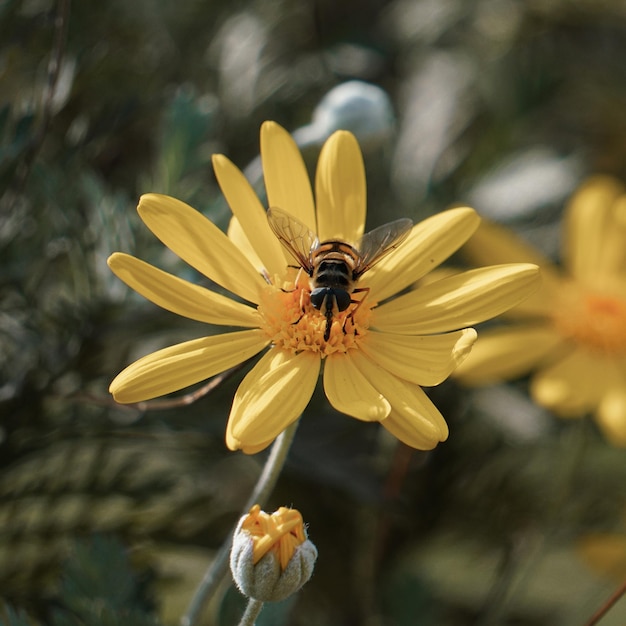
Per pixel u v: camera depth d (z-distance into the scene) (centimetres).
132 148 32
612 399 31
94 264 28
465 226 26
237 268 25
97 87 31
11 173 27
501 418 32
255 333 24
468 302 25
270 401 23
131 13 31
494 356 32
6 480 28
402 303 25
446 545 32
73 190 28
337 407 24
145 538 28
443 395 32
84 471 29
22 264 28
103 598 26
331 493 32
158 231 24
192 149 28
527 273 25
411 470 31
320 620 32
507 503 32
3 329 28
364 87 28
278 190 25
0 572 27
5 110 27
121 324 28
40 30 29
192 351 24
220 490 32
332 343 24
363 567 32
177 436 29
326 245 25
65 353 28
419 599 31
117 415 29
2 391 28
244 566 23
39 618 27
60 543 28
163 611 30
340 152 26
